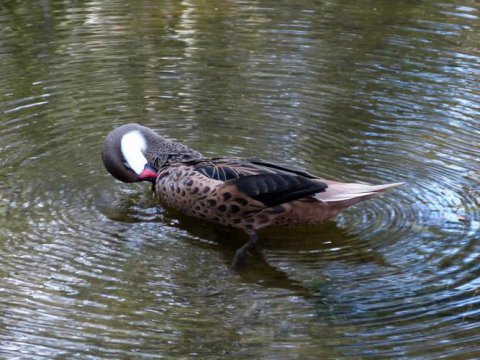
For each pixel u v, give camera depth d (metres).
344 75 15.34
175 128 13.24
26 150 12.35
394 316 8.58
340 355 7.91
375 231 10.38
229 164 10.84
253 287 9.18
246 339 8.16
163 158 11.62
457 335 8.22
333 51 16.47
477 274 9.36
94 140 12.81
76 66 15.70
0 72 15.27
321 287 9.17
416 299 8.89
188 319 8.48
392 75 15.30
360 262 9.72
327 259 9.82
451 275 9.35
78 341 8.01
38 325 8.23
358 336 8.23
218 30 17.62
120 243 10.05
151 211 10.97
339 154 12.38
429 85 14.82
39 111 13.74
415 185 11.44
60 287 8.95
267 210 10.34
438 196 11.15
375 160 12.17
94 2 19.38
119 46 16.72
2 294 8.75
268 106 14.09
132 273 9.34
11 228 10.20
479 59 15.99
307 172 11.73
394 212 10.80
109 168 11.41
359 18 18.36
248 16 18.50
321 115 13.74
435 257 9.74
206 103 14.20
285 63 15.90
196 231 10.53
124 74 15.38
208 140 12.82
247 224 10.52
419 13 18.69
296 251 10.04
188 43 16.91
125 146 11.48
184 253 9.93
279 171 10.52
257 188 10.16
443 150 12.46
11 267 9.30
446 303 8.80
